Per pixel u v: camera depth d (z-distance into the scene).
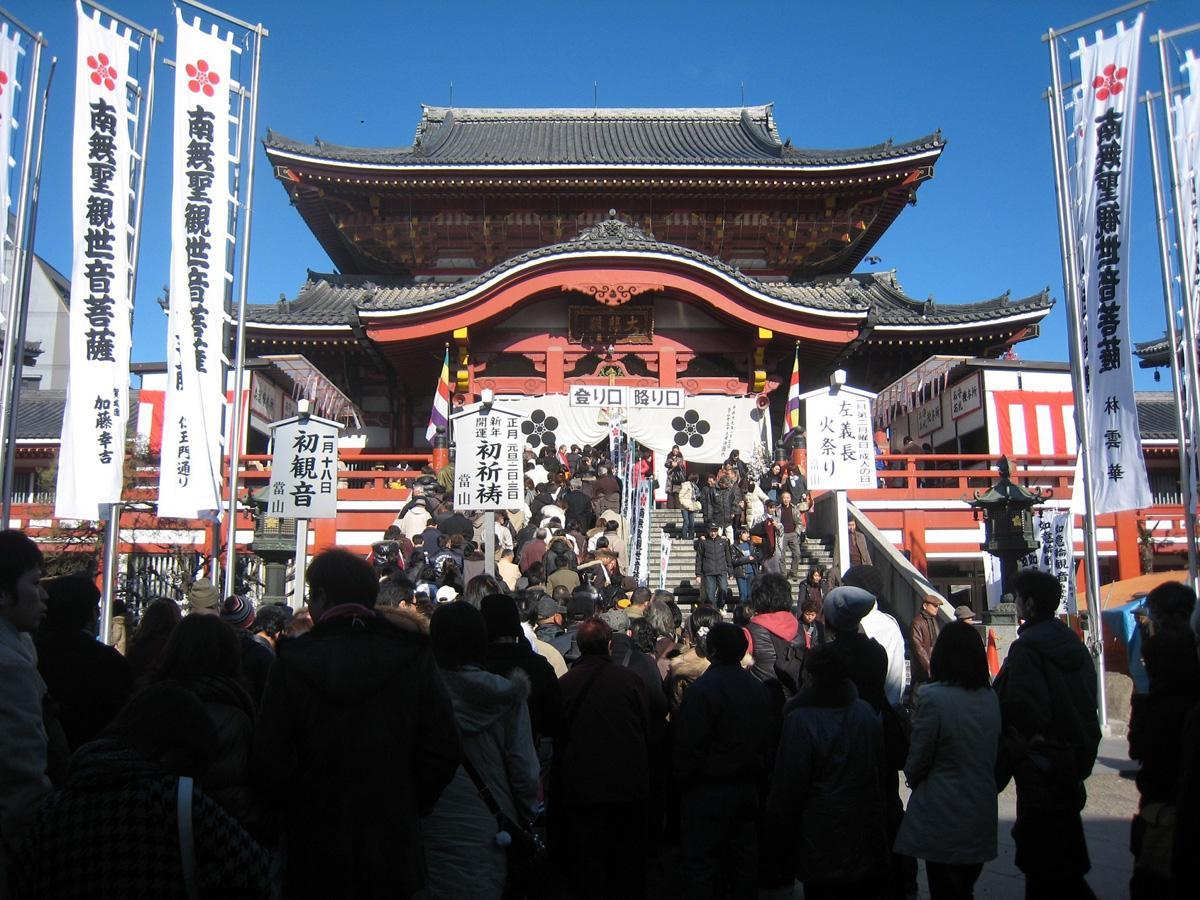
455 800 5.63
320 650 4.76
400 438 32.75
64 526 23.77
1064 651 6.48
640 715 7.15
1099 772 12.15
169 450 13.67
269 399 30.23
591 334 29.91
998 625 16.52
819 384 32.47
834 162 33.25
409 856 4.60
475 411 15.90
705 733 6.70
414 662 4.86
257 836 4.88
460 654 5.86
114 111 13.13
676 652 9.09
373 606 5.20
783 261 36.16
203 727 4.06
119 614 13.61
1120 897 7.58
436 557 15.80
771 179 33.75
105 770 3.80
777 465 23.20
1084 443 15.51
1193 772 4.17
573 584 15.26
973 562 27.81
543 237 35.41
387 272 37.47
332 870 4.51
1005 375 29.94
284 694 4.67
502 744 5.85
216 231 14.20
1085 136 15.60
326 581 5.07
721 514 22.09
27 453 30.20
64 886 3.69
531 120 44.53
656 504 28.34
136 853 3.71
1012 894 7.94
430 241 35.25
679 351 30.22
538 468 25.16
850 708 6.14
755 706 6.84
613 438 29.14
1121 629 15.92
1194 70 15.36
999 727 6.30
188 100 14.25
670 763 8.32
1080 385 15.62
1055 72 16.19
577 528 20.31
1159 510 32.22
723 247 36.25
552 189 33.97
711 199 34.91
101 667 5.98
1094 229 15.44
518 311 29.94
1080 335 15.71
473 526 20.73
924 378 31.41
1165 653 5.55
